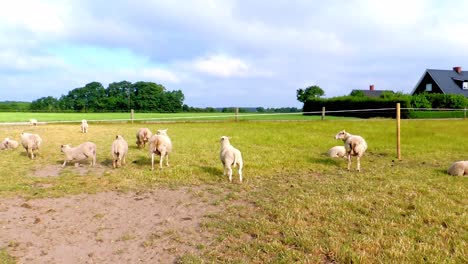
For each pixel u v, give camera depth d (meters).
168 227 6.07
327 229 5.78
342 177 9.85
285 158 12.72
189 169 10.51
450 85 52.56
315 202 7.21
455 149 15.21
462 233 5.58
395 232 5.64
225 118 40.97
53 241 5.48
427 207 6.79
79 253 5.09
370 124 26.91
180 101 91.81
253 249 5.12
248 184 9.00
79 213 6.77
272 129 24.64
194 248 5.23
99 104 85.31
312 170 10.88
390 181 9.05
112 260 4.88
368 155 13.91
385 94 43.41
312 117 41.72
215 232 5.82
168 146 10.74
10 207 7.05
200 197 7.87
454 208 6.80
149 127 26.78
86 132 22.05
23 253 5.06
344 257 4.76
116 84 90.62
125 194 8.09
